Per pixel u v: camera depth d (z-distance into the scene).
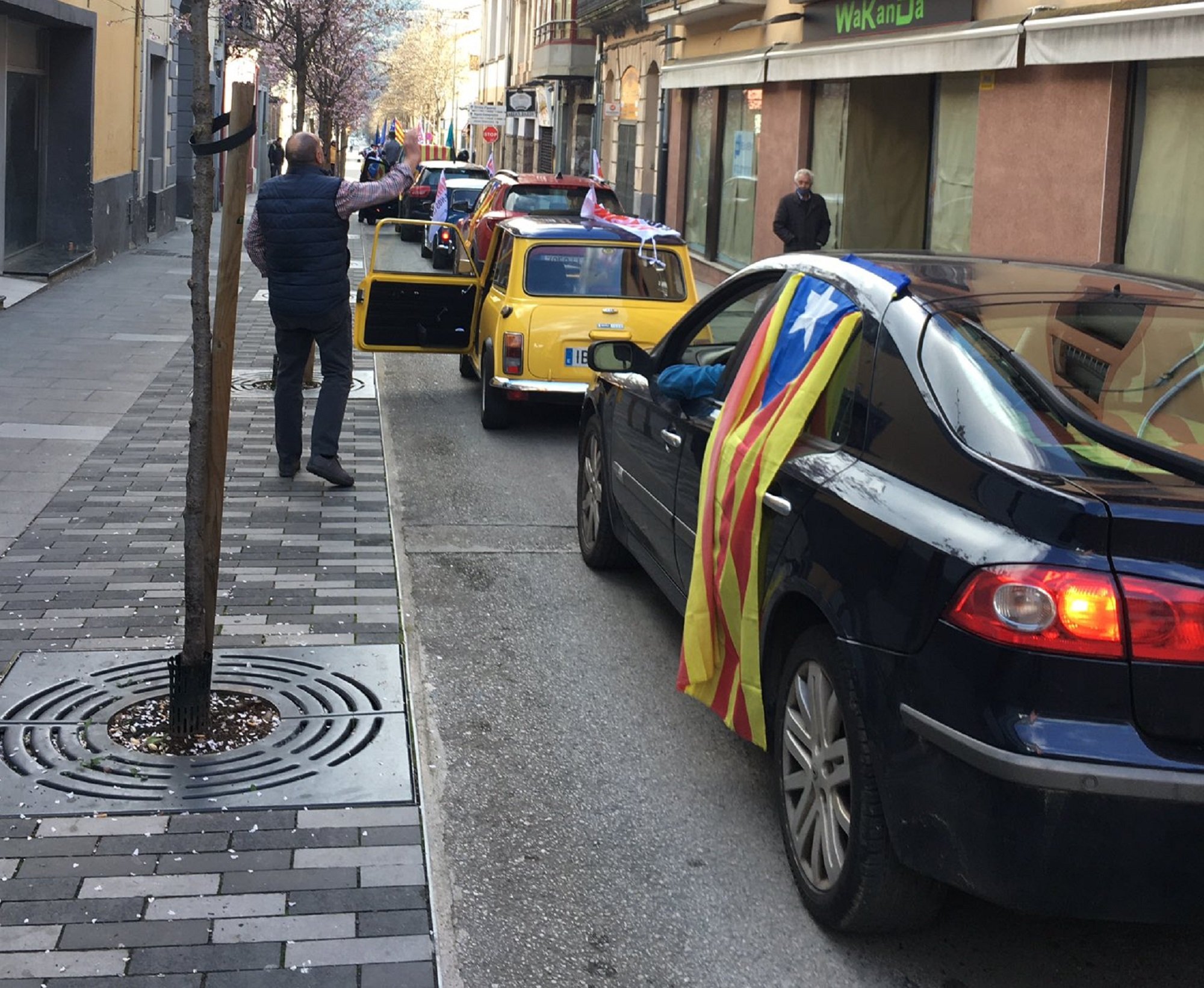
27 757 4.49
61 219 20.72
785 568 3.94
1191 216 11.98
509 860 4.07
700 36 25.92
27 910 3.59
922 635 3.23
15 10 17.05
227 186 4.63
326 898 3.72
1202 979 3.59
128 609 5.91
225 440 4.67
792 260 4.91
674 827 4.32
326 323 8.12
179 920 3.58
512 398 10.31
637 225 10.98
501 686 5.44
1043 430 3.39
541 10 49.72
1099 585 2.96
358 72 30.48
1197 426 3.49
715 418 4.95
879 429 3.81
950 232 16.45
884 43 16.53
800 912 3.84
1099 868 2.96
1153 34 11.46
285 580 6.44
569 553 7.34
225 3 22.69
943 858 3.18
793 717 3.91
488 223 17.91
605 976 3.49
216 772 4.45
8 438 9.12
